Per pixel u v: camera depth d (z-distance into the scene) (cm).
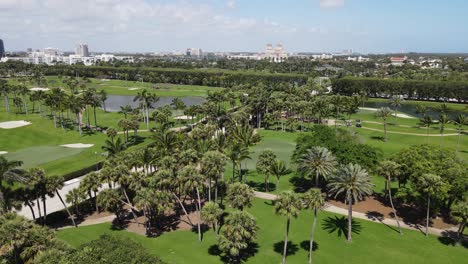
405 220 7481
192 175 6769
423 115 18300
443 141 13950
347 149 8688
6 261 4459
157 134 9769
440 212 7838
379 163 7875
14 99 19188
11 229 4362
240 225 5547
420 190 7031
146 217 6969
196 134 10669
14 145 12288
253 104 17112
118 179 7000
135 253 4312
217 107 16138
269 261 5928
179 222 7469
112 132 11938
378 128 16588
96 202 7700
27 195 6575
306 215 7662
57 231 6838
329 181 7875
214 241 6606
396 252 6231
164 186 6838
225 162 7206
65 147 12150
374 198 8656
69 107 14112
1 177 6119
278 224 7256
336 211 7900
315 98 19838
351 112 19138
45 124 15175
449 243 6538
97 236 6675
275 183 9744
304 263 5894
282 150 12962
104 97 19500
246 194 6356
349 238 6575
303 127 17100
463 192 6944
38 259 4159
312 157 7950
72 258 3994
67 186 8862
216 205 6556
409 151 7738
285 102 17688
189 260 5888
